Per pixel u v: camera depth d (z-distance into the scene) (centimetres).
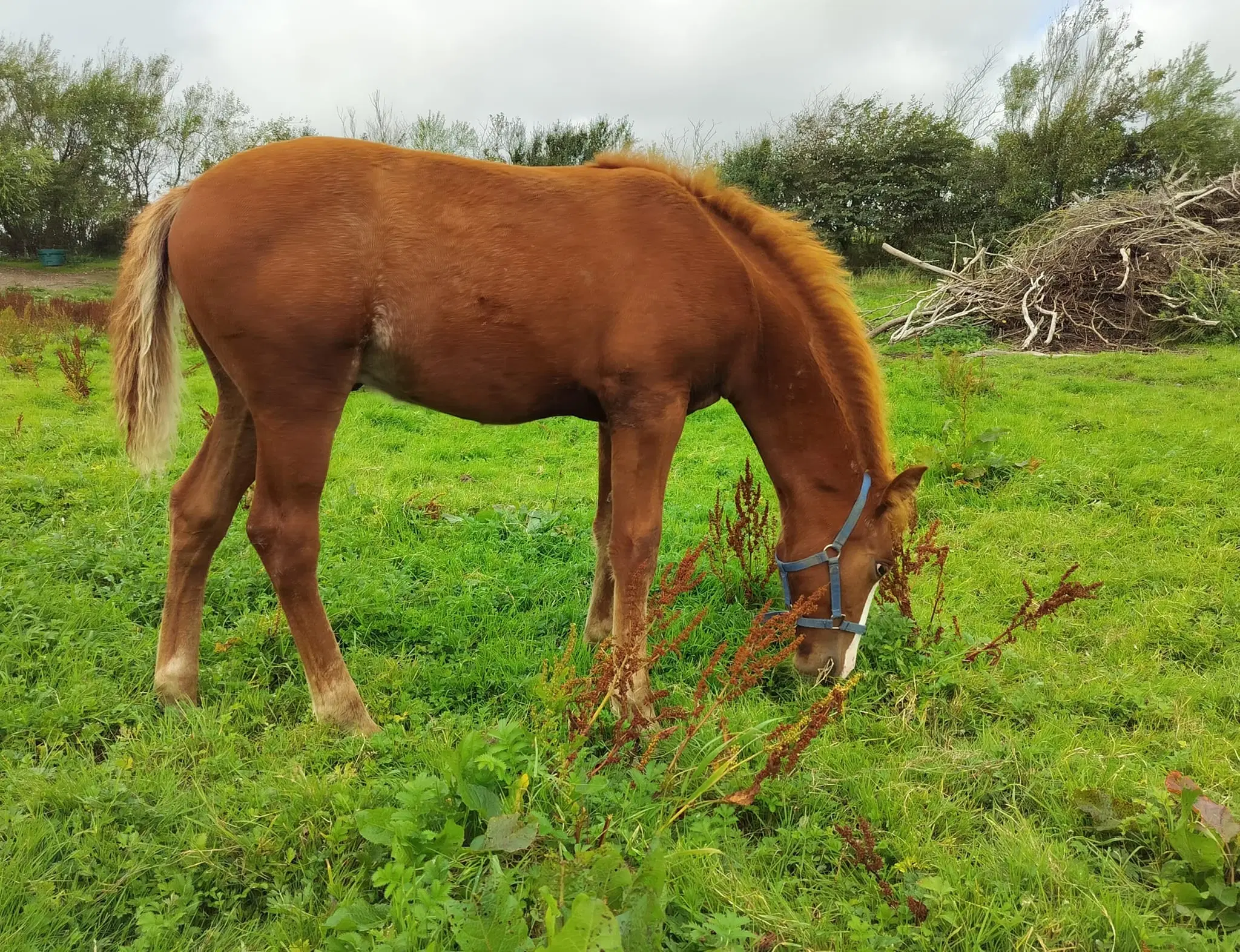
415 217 235
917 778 234
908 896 182
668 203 254
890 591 315
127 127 2966
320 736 239
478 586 350
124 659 274
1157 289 1125
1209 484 482
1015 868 193
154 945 164
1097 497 474
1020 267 1238
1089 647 314
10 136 2794
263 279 225
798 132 2458
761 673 229
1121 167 2281
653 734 236
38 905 169
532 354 247
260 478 240
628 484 256
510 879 166
